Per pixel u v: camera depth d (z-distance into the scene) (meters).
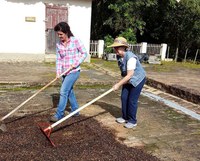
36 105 3.78
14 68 6.36
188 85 5.24
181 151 2.65
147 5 9.52
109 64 7.64
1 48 7.22
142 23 9.78
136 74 2.95
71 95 3.27
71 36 3.04
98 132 2.92
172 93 4.71
